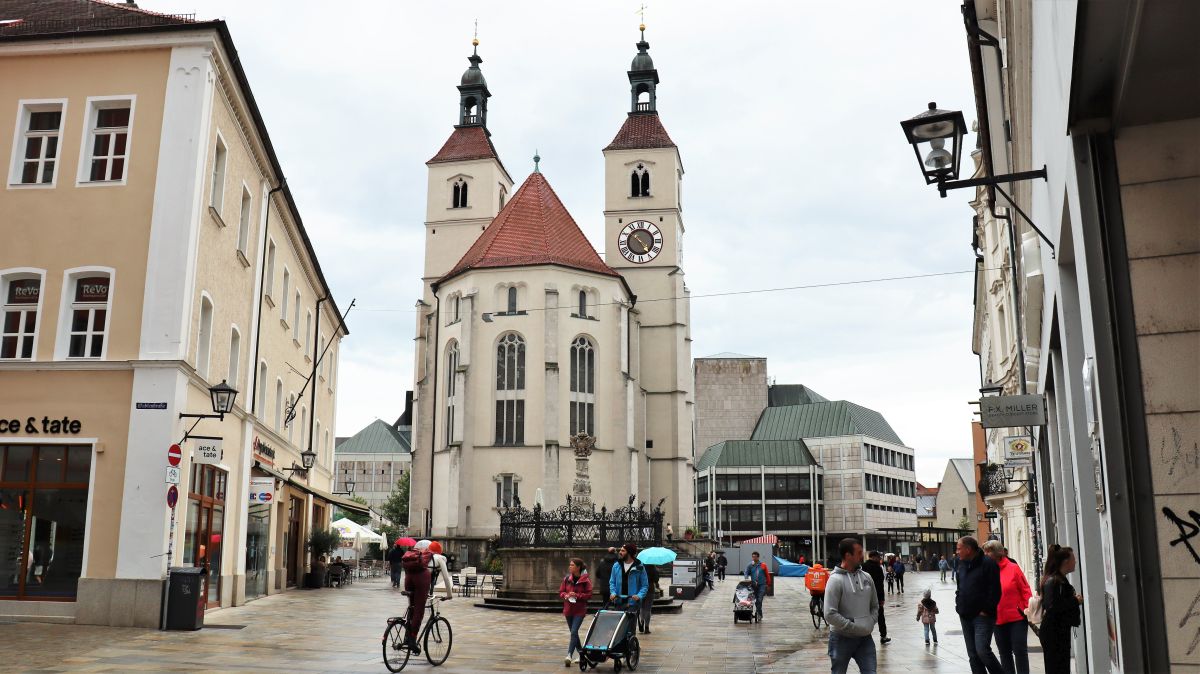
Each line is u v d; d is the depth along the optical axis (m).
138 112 23.03
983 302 39.78
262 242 29.56
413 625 15.62
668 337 77.38
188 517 22.53
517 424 63.81
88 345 22.16
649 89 83.62
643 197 79.69
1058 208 8.70
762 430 134.25
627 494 65.31
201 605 20.94
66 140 23.05
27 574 20.98
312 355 43.41
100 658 15.61
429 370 68.56
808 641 21.89
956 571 12.02
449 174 80.88
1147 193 7.02
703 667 17.03
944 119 9.73
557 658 17.81
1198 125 6.93
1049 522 19.06
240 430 27.70
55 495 21.27
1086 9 5.63
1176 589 6.68
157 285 22.03
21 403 21.56
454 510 62.16
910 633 24.30
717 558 64.50
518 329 64.75
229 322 26.16
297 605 29.14
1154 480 6.81
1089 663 9.95
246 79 25.19
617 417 66.12
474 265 66.06
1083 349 9.82
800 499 123.00
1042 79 9.25
